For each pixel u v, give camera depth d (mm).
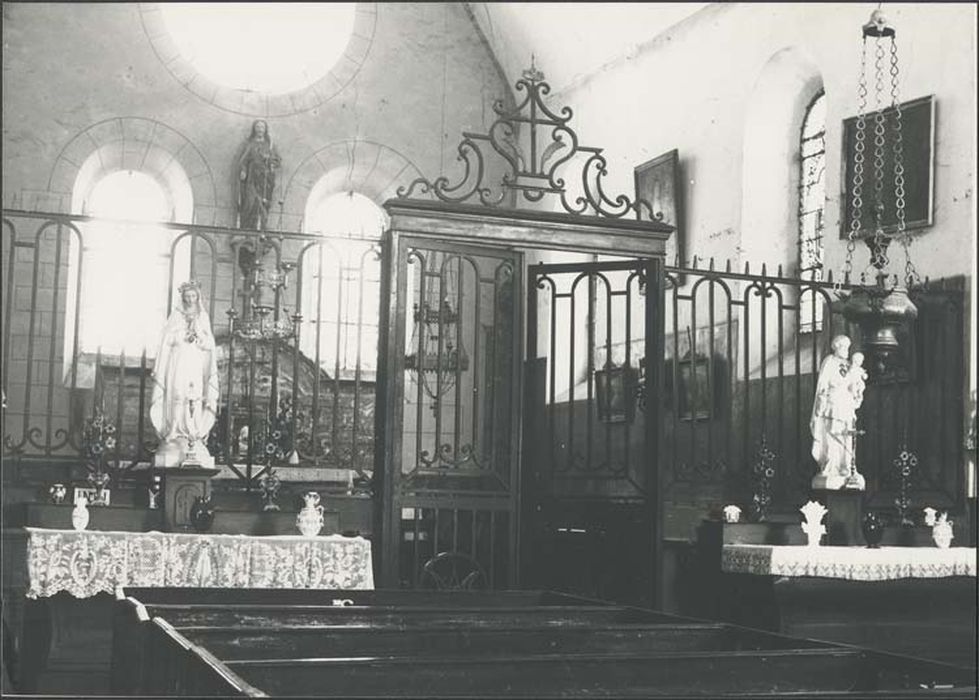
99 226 18359
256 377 16438
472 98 20422
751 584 10055
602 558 10805
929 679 4621
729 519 10664
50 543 8891
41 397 17172
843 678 4859
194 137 19141
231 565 9234
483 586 10234
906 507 10891
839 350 10758
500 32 19922
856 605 10016
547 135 19438
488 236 10312
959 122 11844
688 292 15695
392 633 5352
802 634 9797
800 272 13922
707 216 15758
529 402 11133
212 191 19109
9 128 18312
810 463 13078
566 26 18219
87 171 18812
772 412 14023
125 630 6258
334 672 4113
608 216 10594
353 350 19047
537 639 5574
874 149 12820
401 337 10039
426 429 15758
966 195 11680
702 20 16000
